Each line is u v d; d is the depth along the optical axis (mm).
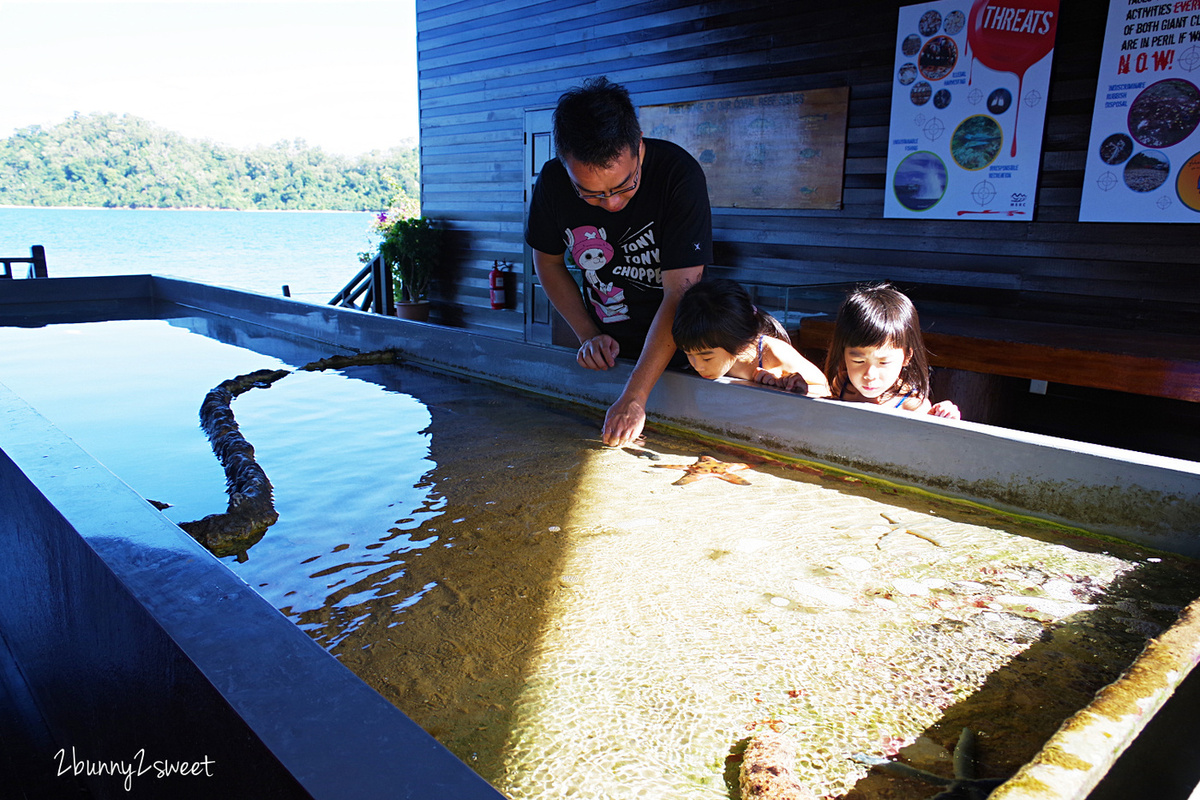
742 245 4852
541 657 912
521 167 6504
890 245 4133
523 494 1489
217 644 646
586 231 2078
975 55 3623
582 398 2166
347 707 562
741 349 1875
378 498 1472
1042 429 3590
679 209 1907
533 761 724
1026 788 581
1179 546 1174
